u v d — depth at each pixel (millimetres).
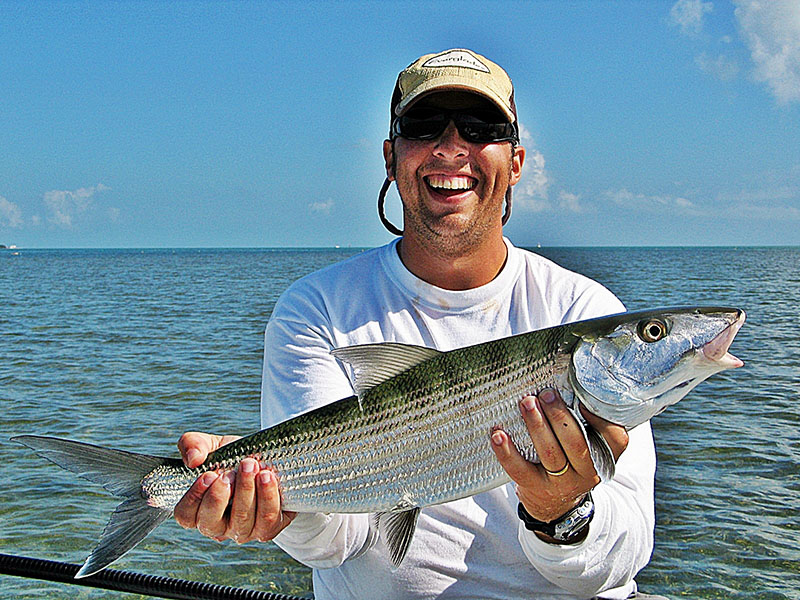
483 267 1053
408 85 1036
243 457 921
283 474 915
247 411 3697
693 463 2738
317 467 911
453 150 996
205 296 11461
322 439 910
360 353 910
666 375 841
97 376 4617
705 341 838
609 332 852
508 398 867
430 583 961
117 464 933
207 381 4434
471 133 1006
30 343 6109
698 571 1945
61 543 2145
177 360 5203
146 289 13414
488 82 1014
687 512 2285
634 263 25969
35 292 12609
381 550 976
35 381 4469
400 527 896
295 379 1024
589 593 946
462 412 879
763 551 2035
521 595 960
